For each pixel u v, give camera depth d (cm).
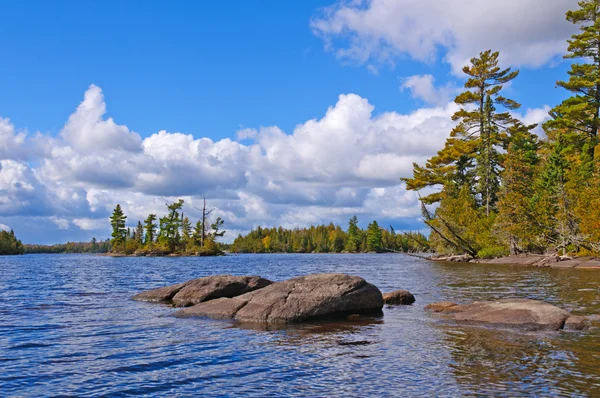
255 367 776
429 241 6244
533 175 5488
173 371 757
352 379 699
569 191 4481
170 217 11325
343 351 885
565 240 4334
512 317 1124
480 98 6384
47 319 1299
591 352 832
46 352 892
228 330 1123
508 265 4159
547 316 1096
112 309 1512
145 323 1229
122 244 12012
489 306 1246
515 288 2016
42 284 2645
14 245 13850
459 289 2038
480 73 6384
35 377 725
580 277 2584
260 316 1259
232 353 878
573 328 1049
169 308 1538
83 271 4316
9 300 1789
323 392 642
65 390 662
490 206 5975
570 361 775
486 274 3005
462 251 5747
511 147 6100
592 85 5578
